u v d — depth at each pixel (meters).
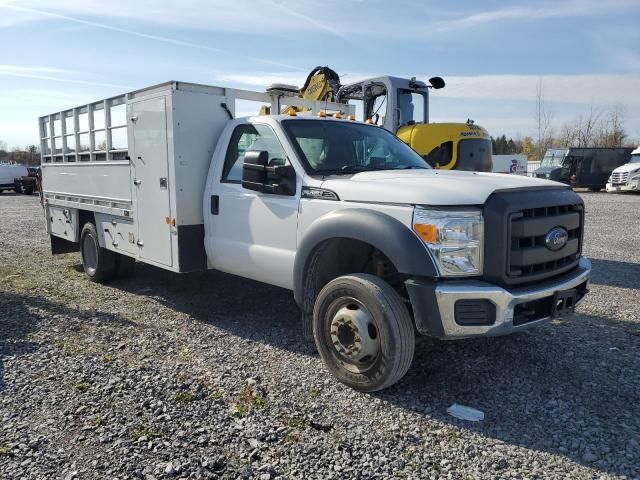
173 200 5.53
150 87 5.70
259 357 4.70
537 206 3.82
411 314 4.17
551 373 4.37
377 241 3.83
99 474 2.93
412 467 3.06
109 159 6.72
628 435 3.39
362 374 3.98
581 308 6.28
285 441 3.31
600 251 10.41
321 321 4.25
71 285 7.38
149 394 3.90
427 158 9.34
